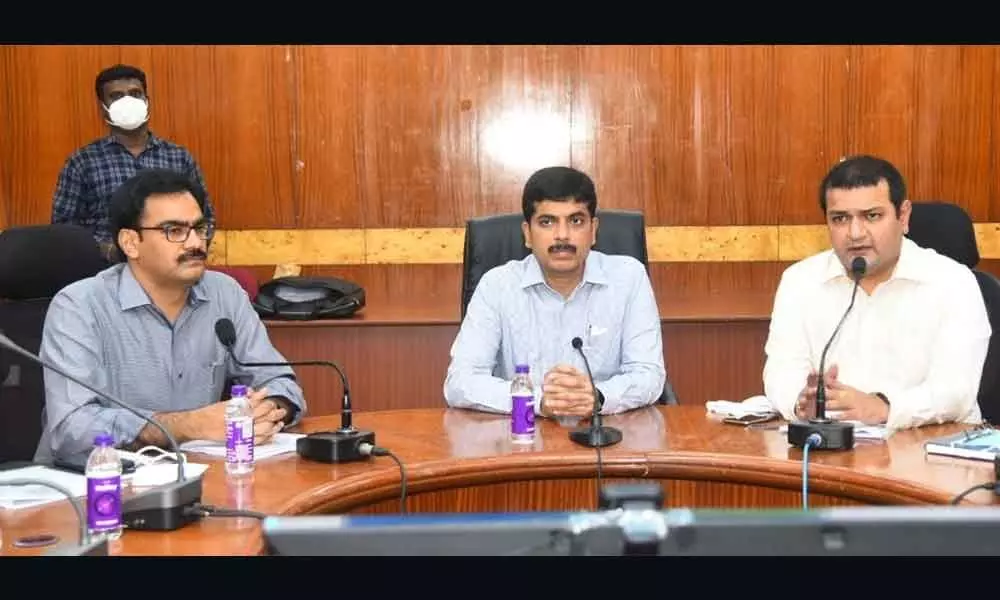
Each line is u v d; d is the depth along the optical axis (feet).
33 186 16.62
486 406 8.68
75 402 7.64
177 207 8.04
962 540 3.28
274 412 7.59
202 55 16.48
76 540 5.37
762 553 3.35
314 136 16.62
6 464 7.14
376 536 3.39
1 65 16.44
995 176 16.48
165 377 8.38
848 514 3.32
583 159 16.67
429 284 16.80
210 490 6.38
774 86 16.51
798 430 7.32
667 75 16.53
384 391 13.87
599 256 9.36
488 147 16.67
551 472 7.24
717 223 16.70
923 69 16.40
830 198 8.10
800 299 8.86
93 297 8.14
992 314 9.11
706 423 8.21
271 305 13.88
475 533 3.38
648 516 3.36
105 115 14.92
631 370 9.02
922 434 7.75
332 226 16.72
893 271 8.55
